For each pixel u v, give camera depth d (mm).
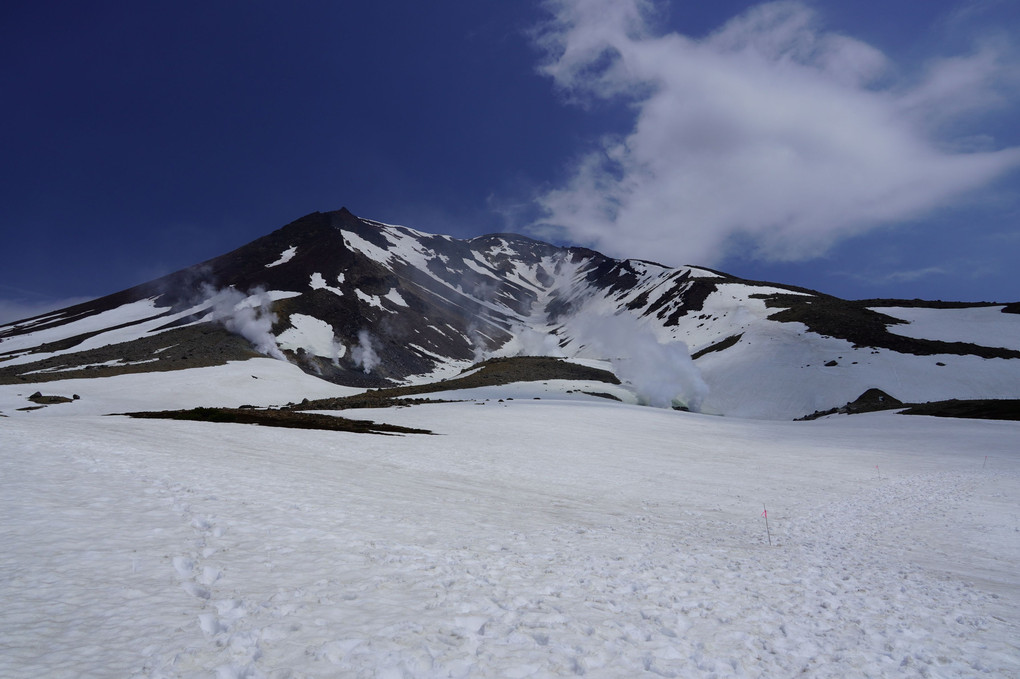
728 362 115188
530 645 6789
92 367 111938
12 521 9344
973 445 44469
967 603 10781
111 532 9391
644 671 6426
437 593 8344
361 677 5539
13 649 5398
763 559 13852
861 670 7109
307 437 32625
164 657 5574
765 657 7277
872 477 31031
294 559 9234
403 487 18984
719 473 30969
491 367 125562
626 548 13500
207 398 85250
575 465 30734
